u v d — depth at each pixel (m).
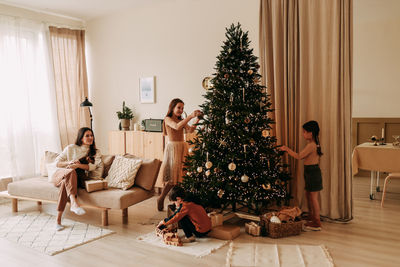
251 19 4.48
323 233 3.22
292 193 3.87
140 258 2.66
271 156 3.35
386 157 4.39
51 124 5.62
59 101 5.74
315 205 3.37
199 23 4.95
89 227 3.44
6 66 4.91
